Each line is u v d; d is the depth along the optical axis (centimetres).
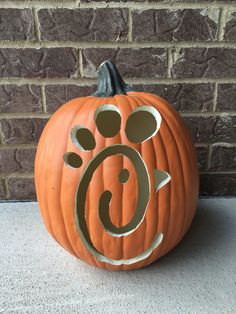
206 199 64
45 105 59
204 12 54
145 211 41
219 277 44
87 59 56
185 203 43
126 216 41
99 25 54
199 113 60
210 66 57
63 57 56
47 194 42
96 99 43
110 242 41
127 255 43
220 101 59
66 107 43
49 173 42
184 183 42
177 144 42
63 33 55
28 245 52
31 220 58
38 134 60
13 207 62
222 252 49
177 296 42
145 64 57
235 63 57
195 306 40
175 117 44
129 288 43
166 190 41
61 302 41
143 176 41
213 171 63
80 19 54
